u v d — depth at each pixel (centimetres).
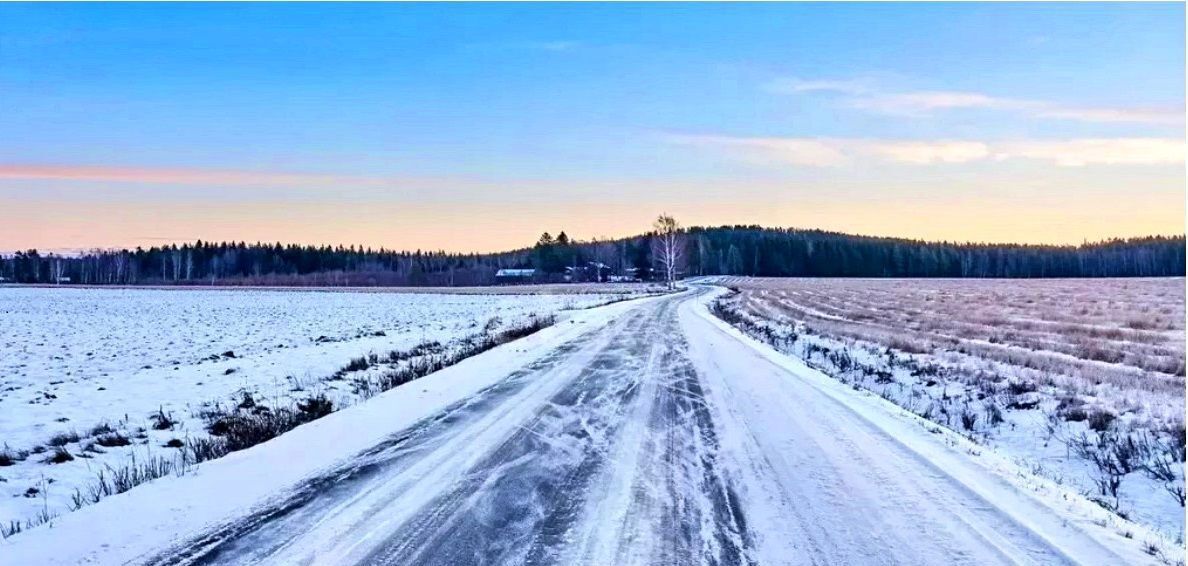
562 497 645
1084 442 866
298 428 970
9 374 1780
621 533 553
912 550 514
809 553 510
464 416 1038
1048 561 493
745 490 663
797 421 993
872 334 2431
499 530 561
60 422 1124
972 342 2152
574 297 6844
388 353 2097
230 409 1211
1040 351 1947
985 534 545
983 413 1091
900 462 762
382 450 830
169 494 661
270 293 8856
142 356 2212
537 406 1120
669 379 1420
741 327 2934
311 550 520
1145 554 504
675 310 4172
